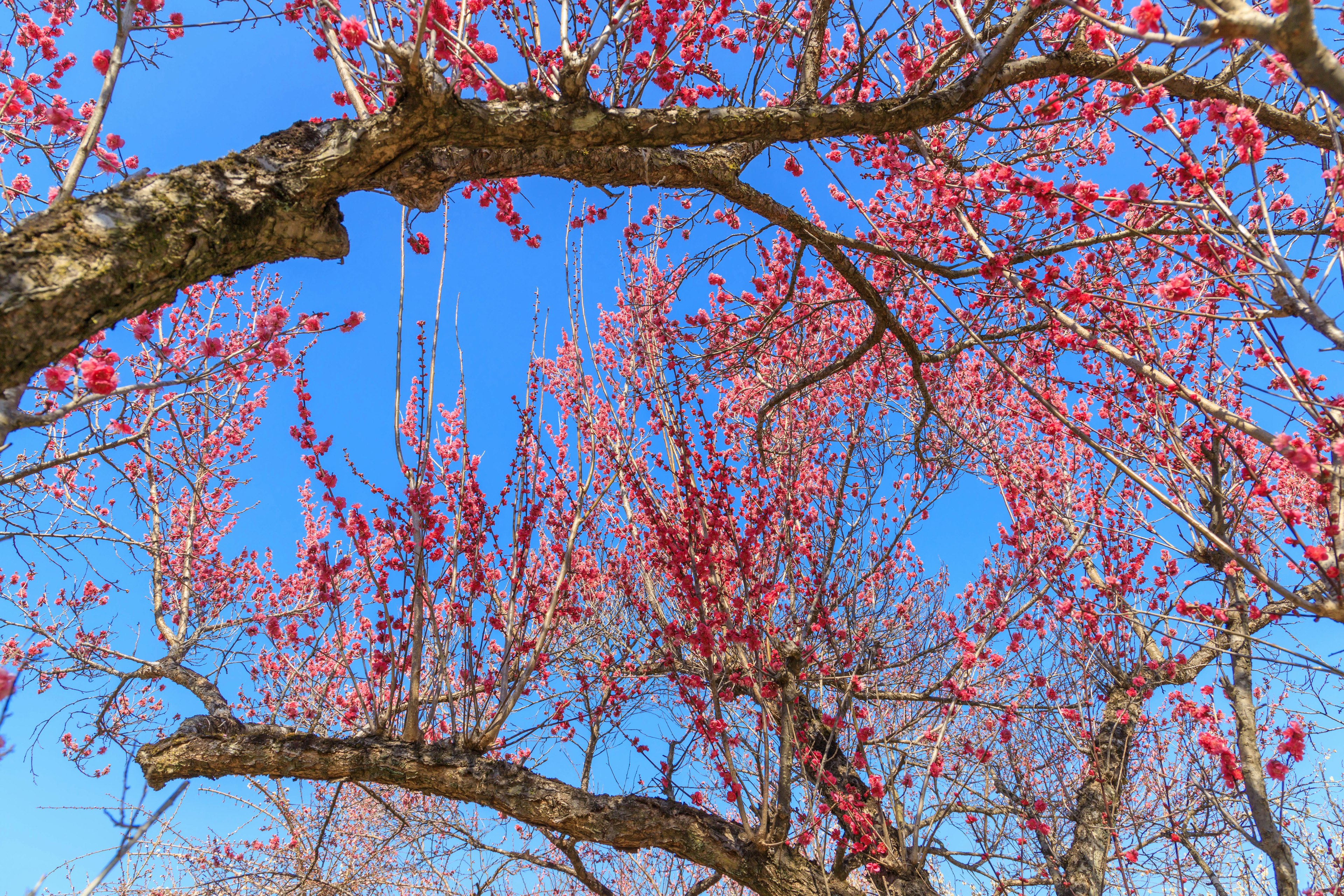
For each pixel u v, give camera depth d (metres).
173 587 6.82
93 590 6.79
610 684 5.53
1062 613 5.81
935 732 5.24
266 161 2.81
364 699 4.95
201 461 5.91
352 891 5.63
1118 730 5.77
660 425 5.20
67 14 4.53
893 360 6.79
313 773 4.43
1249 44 3.33
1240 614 4.65
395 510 4.79
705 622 4.48
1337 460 2.81
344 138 2.89
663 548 5.00
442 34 3.21
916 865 4.66
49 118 3.93
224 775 4.38
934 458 5.88
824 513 5.38
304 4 3.65
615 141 3.25
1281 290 2.75
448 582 4.96
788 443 5.86
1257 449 4.98
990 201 3.79
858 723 5.33
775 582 4.95
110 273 2.32
